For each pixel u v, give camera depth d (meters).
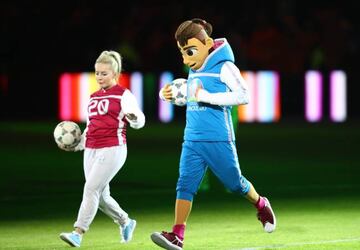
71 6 82.38
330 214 29.91
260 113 78.69
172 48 79.94
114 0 83.56
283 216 29.45
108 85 23.67
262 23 84.19
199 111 22.75
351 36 85.00
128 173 42.44
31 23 80.50
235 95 22.30
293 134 66.19
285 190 36.31
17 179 40.28
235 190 23.44
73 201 33.44
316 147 55.91
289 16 85.12
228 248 23.50
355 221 28.34
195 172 22.88
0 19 80.12
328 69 82.88
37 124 74.75
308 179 40.03
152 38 80.94
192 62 22.72
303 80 79.19
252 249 23.19
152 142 59.59
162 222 28.55
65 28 81.06
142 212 30.69
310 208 31.33
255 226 27.42
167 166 45.44
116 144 23.56
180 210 22.75
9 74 78.69
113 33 81.56
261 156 50.44
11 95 78.81
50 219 29.19
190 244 24.17
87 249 23.61
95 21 81.56
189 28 22.64
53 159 49.66
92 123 23.67
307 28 84.94
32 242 24.84
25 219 29.22
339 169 44.09
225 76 22.53
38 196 34.78
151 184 38.41
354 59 83.62
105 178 23.61
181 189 22.86
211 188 37.09
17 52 79.44
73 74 77.25
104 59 23.59
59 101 78.00
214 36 79.06
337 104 79.94
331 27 84.00
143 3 83.88
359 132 67.75
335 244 23.92
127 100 23.39
